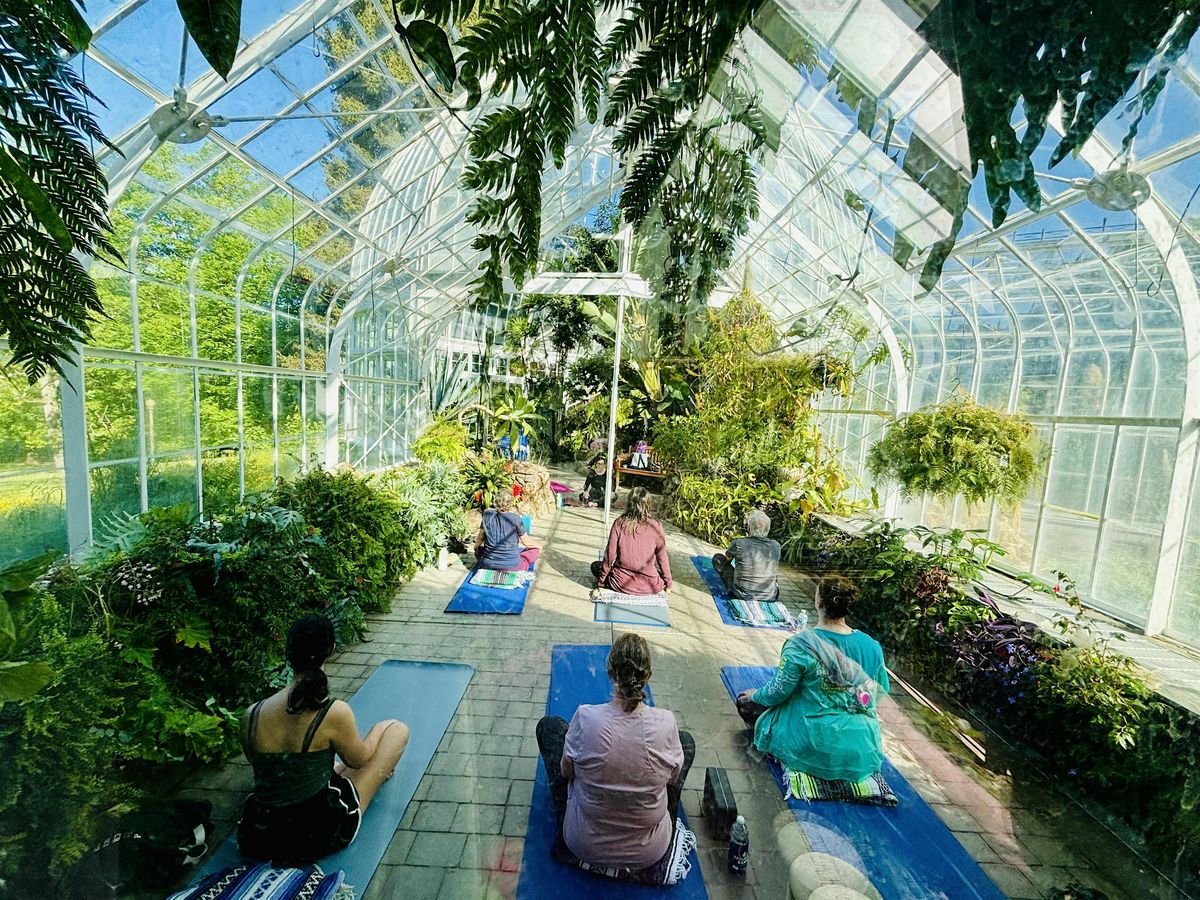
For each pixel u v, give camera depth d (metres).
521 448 7.78
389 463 10.11
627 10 0.52
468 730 2.23
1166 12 0.34
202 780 2.61
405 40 0.46
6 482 3.32
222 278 5.45
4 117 0.65
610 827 1.47
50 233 0.74
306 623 2.07
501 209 0.53
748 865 1.07
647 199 0.68
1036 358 3.94
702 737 1.61
